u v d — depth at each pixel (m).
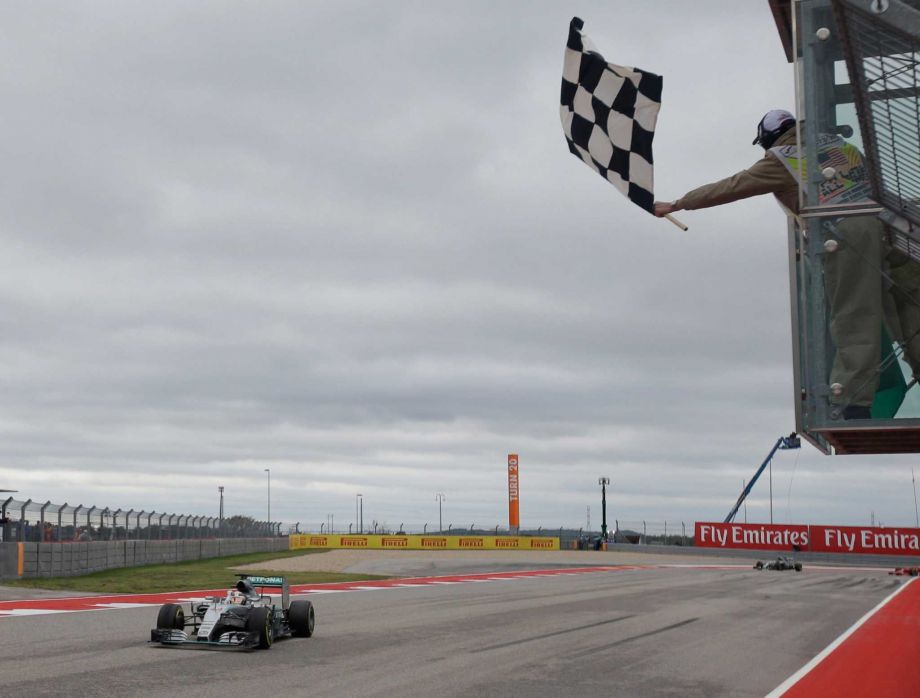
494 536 69.19
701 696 8.13
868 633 14.20
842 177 4.54
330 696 7.73
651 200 5.91
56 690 7.73
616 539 70.56
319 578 29.80
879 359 4.48
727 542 62.75
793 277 4.99
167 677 8.56
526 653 10.82
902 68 3.99
